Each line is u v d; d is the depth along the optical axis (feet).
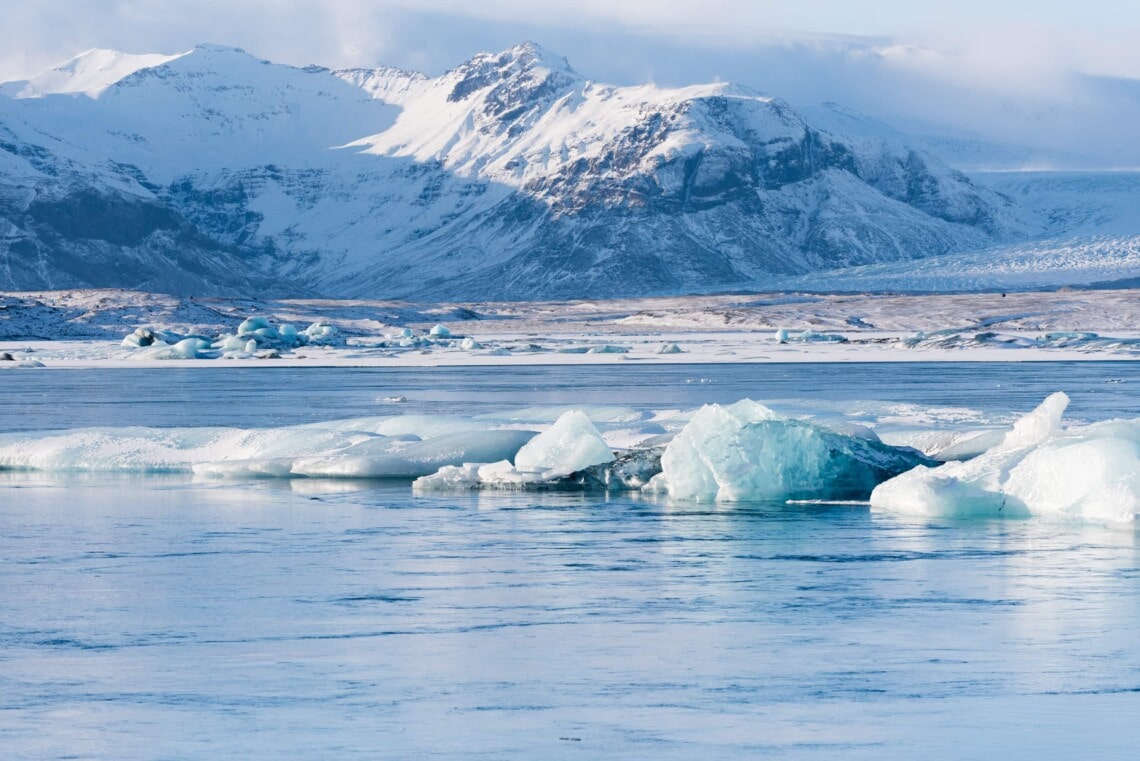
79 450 273.54
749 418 224.94
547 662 109.40
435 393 519.60
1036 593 138.10
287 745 85.87
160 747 85.66
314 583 147.02
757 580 147.54
